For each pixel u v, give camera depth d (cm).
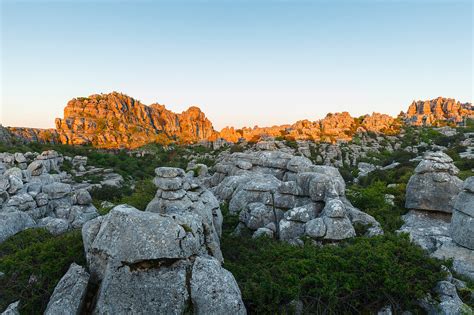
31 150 6544
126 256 773
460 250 1230
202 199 1296
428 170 1684
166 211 1107
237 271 984
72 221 1750
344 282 909
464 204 1272
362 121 11706
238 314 741
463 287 946
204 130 16588
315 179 1446
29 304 835
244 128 12825
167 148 10131
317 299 862
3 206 1794
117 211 860
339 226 1220
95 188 4372
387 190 2067
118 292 741
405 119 12312
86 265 884
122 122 13212
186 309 732
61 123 11688
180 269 782
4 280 910
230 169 2430
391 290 878
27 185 2111
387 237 1177
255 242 1291
